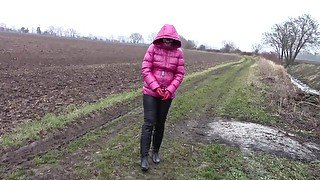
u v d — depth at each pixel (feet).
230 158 10.44
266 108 20.26
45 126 12.10
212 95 22.54
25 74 27.02
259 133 14.28
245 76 40.11
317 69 71.10
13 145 10.14
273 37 117.50
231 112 17.72
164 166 9.20
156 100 8.69
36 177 8.09
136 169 8.82
